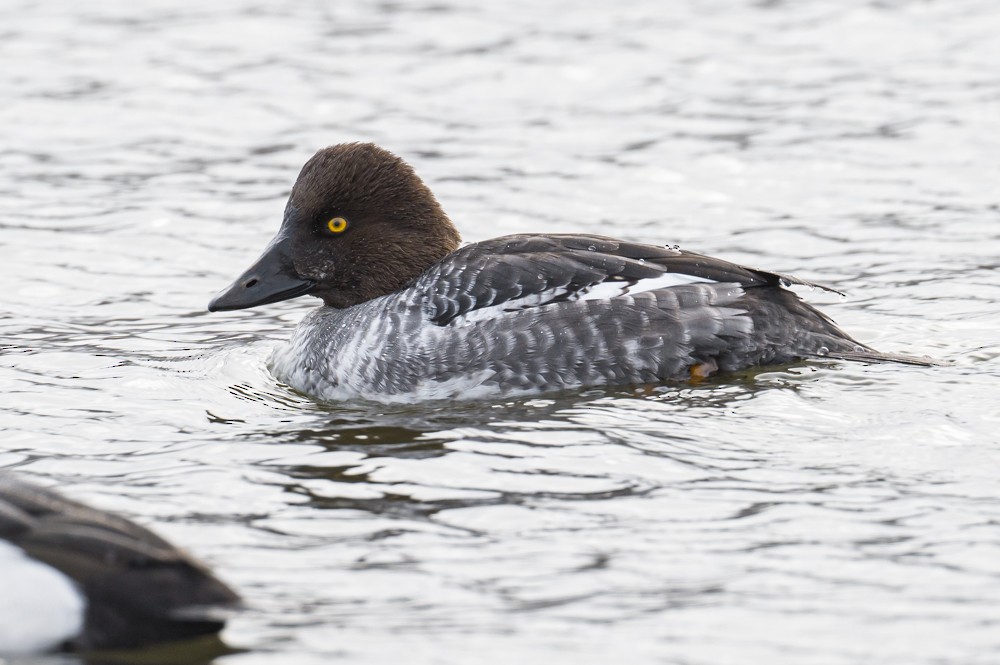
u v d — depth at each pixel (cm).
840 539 975
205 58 2469
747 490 1063
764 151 2053
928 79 2303
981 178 1934
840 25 2564
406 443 1178
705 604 884
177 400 1309
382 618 870
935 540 971
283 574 929
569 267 1327
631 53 2456
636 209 1878
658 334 1302
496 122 2191
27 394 1312
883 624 858
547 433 1191
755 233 1791
